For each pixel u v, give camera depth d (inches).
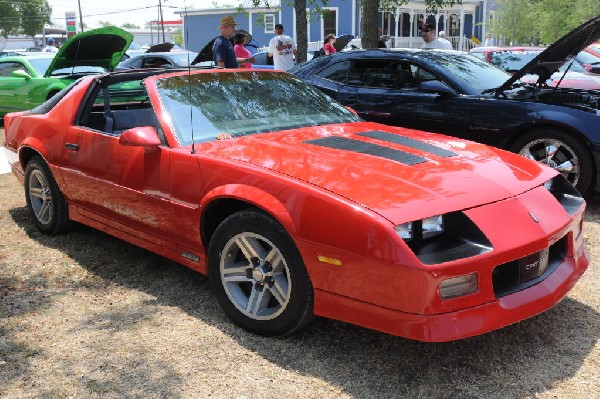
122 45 314.8
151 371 116.8
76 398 108.9
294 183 117.3
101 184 163.0
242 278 129.0
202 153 136.6
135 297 151.1
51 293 154.5
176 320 137.6
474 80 243.6
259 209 123.7
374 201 109.5
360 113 259.8
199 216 134.5
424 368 115.6
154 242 153.2
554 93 229.0
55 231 195.2
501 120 221.6
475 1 1245.7
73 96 181.5
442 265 102.0
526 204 118.2
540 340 125.3
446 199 111.8
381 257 104.2
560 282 118.8
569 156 213.2
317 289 114.4
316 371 115.5
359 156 130.1
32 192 199.2
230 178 127.4
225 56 320.8
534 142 219.1
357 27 1129.4
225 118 153.3
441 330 102.4
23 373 117.2
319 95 179.2
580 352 120.4
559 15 892.6
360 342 125.5
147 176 146.5
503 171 128.6
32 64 444.8
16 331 134.0
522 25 999.0
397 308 104.4
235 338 128.5
